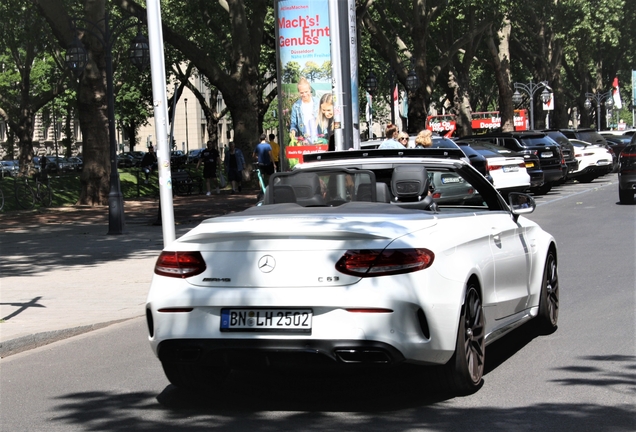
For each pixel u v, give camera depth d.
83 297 13.34
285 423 6.46
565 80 105.25
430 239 6.59
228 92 41.22
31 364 9.18
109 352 9.62
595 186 39.88
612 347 8.69
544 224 22.45
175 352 6.67
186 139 112.56
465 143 27.75
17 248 20.61
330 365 6.41
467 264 6.98
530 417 6.38
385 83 81.56
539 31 70.06
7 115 61.62
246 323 6.44
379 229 6.40
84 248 20.22
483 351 7.32
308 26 24.58
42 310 12.20
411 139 24.83
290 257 6.39
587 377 7.54
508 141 34.06
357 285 6.26
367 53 63.19
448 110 90.75
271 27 55.59
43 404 7.38
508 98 63.25
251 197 37.53
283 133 25.36
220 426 6.45
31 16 51.84
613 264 14.77
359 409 6.80
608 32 67.88
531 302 9.05
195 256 6.67
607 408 6.56
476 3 49.53
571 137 45.16
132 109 79.56
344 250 6.32
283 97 25.19
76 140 105.88
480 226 7.65
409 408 6.77
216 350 6.50
